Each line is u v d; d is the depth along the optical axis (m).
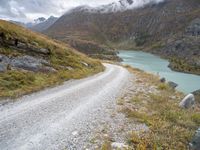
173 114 14.76
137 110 16.22
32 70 26.20
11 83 20.00
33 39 35.12
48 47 36.47
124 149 9.94
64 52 40.97
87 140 10.84
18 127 11.72
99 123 13.21
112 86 26.42
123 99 19.69
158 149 10.01
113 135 11.59
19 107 14.95
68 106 16.27
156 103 18.31
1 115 13.16
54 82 24.78
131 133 11.80
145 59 177.62
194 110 16.88
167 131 12.11
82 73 34.75
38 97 18.00
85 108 16.09
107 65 64.56
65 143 10.39
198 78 86.69
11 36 30.08
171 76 87.00
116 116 14.68
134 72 47.94
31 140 10.44
